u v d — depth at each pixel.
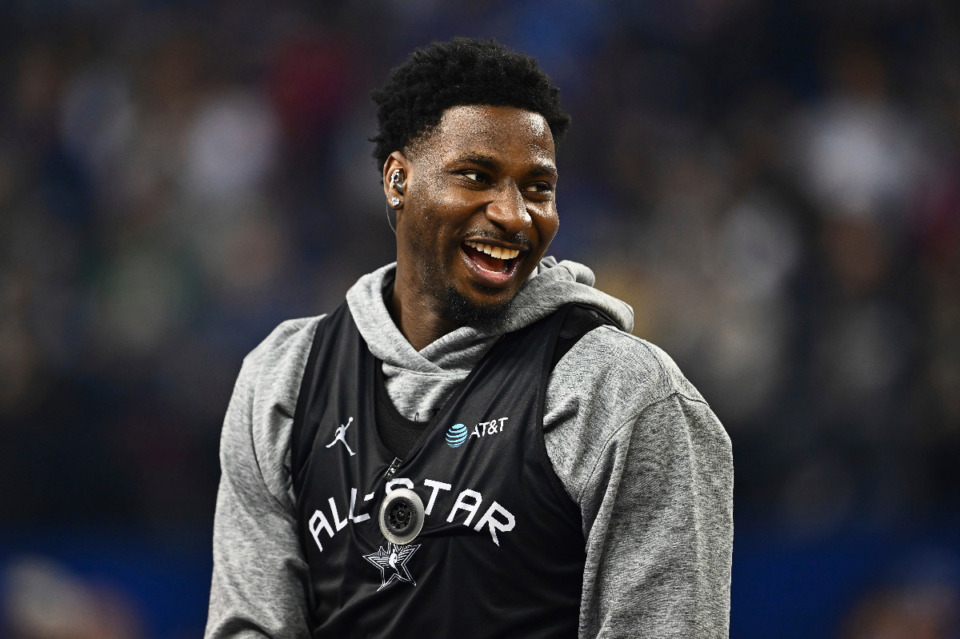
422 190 5.29
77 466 17.00
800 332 19.75
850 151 22.16
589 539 4.99
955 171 22.42
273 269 20.47
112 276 19.77
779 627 15.29
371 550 5.20
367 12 23.69
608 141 22.48
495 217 5.12
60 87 22.17
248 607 5.53
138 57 22.48
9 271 19.09
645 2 24.11
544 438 5.08
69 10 22.95
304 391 5.71
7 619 14.67
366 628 5.23
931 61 23.81
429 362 5.44
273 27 23.23
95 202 20.86
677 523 4.97
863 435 18.31
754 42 23.86
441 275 5.34
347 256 20.86
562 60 23.33
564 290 5.52
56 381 17.92
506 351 5.38
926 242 21.42
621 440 4.96
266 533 5.68
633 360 5.13
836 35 23.83
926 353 19.34
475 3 24.00
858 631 15.19
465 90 5.21
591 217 21.31
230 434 5.88
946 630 15.08
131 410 17.98
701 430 5.17
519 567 5.02
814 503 17.22
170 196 21.00
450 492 5.11
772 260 20.56
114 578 15.18
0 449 16.84
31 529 15.88
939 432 18.34
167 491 17.28
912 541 15.75
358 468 5.35
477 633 5.00
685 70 23.55
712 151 22.34
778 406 18.67
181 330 19.36
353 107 22.70
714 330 19.44
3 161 20.97
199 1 23.36
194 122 21.92
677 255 20.55
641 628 4.91
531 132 5.20
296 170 21.94
